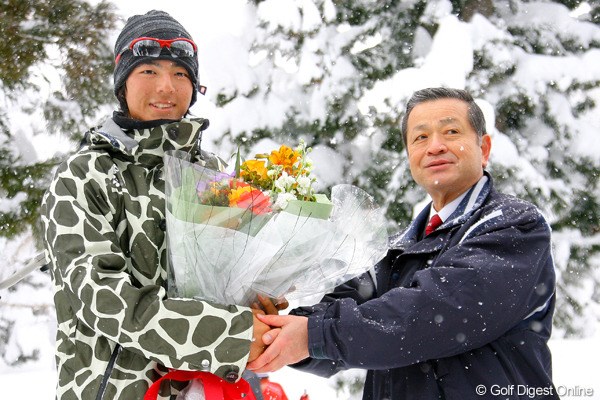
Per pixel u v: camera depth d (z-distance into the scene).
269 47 7.00
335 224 2.18
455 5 6.90
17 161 7.23
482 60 6.40
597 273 6.84
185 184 2.08
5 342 9.57
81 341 2.12
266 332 2.15
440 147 2.48
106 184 2.16
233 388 2.13
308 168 2.33
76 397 2.09
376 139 6.64
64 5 7.55
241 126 6.77
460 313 2.12
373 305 2.20
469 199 2.51
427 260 2.42
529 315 2.31
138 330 1.98
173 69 2.41
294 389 6.10
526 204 2.38
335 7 7.02
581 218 6.61
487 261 2.19
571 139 6.54
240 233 2.05
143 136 2.26
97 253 2.06
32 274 9.69
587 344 6.65
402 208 6.24
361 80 6.72
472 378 2.21
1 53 7.26
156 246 2.20
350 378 5.98
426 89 2.64
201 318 2.00
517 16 6.98
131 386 2.11
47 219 2.13
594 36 6.93
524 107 6.51
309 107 6.82
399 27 6.80
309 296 2.34
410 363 2.15
